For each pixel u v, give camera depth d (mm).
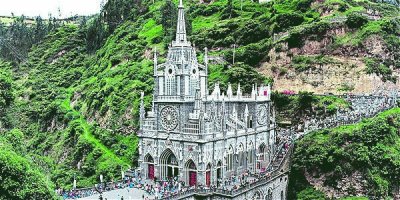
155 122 105500
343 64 151875
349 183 110500
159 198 83750
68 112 182750
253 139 117438
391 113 123625
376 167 110625
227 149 106188
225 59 171625
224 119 104438
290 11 180250
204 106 105625
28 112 195250
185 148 99812
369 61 149500
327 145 115625
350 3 180500
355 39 154875
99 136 157625
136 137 149000
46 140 175250
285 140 128875
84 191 93188
